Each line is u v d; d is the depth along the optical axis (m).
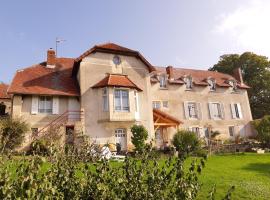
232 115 35.84
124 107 24.17
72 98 24.41
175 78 34.34
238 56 53.84
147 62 27.05
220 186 10.89
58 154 4.94
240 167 16.39
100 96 24.06
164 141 28.89
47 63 27.64
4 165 4.34
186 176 4.32
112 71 25.64
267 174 14.03
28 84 23.83
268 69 50.69
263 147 28.23
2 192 3.36
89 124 23.28
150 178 4.30
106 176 4.59
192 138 22.81
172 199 4.03
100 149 6.14
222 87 36.41
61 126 21.17
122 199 4.25
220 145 27.50
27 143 19.92
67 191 4.28
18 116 21.86
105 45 25.97
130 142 23.84
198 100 34.19
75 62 24.72
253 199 9.26
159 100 31.77
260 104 49.41
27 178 3.46
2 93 31.97
